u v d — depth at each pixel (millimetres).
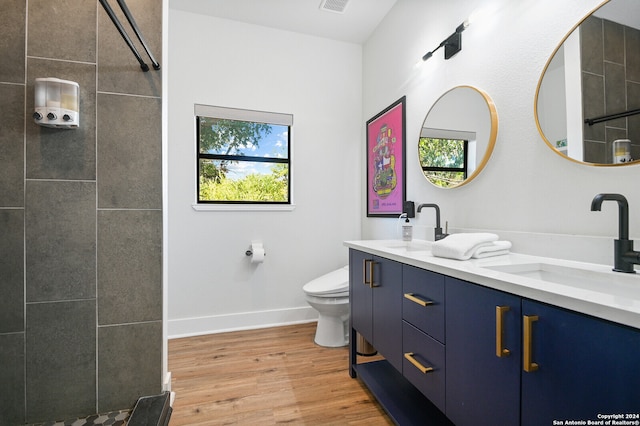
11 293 1268
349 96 2914
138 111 1391
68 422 1290
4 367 1266
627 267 879
